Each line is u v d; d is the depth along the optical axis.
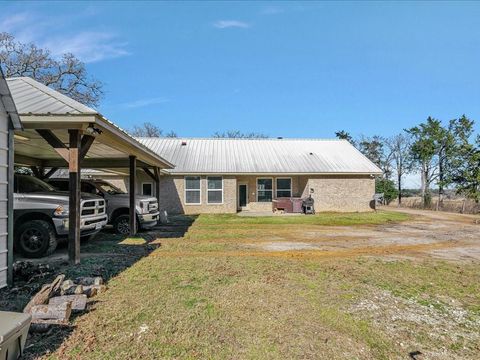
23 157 12.50
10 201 5.30
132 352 3.16
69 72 26.89
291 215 19.69
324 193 22.20
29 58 24.94
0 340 2.41
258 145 25.88
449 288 5.55
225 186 21.47
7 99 5.04
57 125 6.64
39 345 3.25
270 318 4.08
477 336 3.79
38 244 7.45
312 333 3.71
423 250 9.12
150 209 12.18
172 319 3.97
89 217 8.28
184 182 21.23
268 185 23.19
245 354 3.20
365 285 5.60
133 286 5.27
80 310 4.12
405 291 5.34
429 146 30.69
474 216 21.55
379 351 3.36
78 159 6.81
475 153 26.67
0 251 5.05
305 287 5.39
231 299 4.71
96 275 5.89
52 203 7.62
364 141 42.16
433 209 28.64
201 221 16.30
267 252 8.47
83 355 3.08
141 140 25.34
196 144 25.27
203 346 3.33
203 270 6.36
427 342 3.60
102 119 6.76
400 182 38.31
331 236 11.68
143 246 9.10
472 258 8.07
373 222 16.59
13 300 4.52
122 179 21.47
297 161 23.25
